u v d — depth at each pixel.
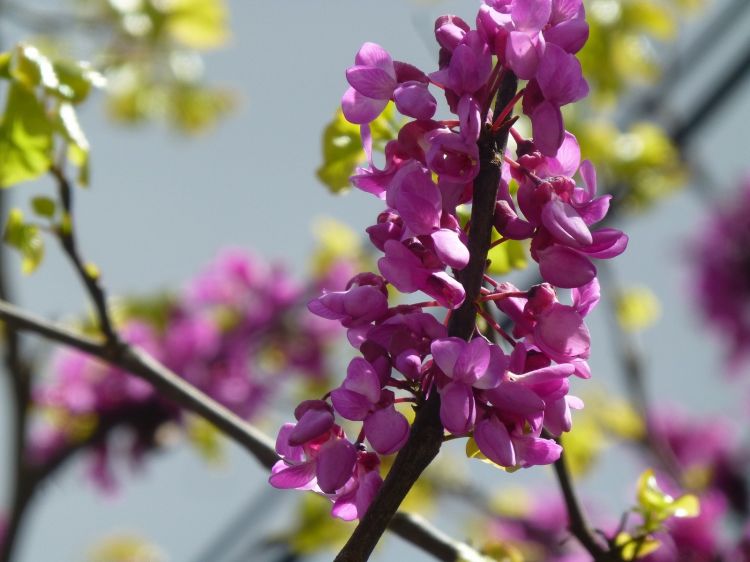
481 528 1.71
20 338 1.62
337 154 0.94
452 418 0.78
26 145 0.95
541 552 1.55
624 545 0.92
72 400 1.65
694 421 1.66
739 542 1.11
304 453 0.80
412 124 0.80
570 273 0.79
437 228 0.79
